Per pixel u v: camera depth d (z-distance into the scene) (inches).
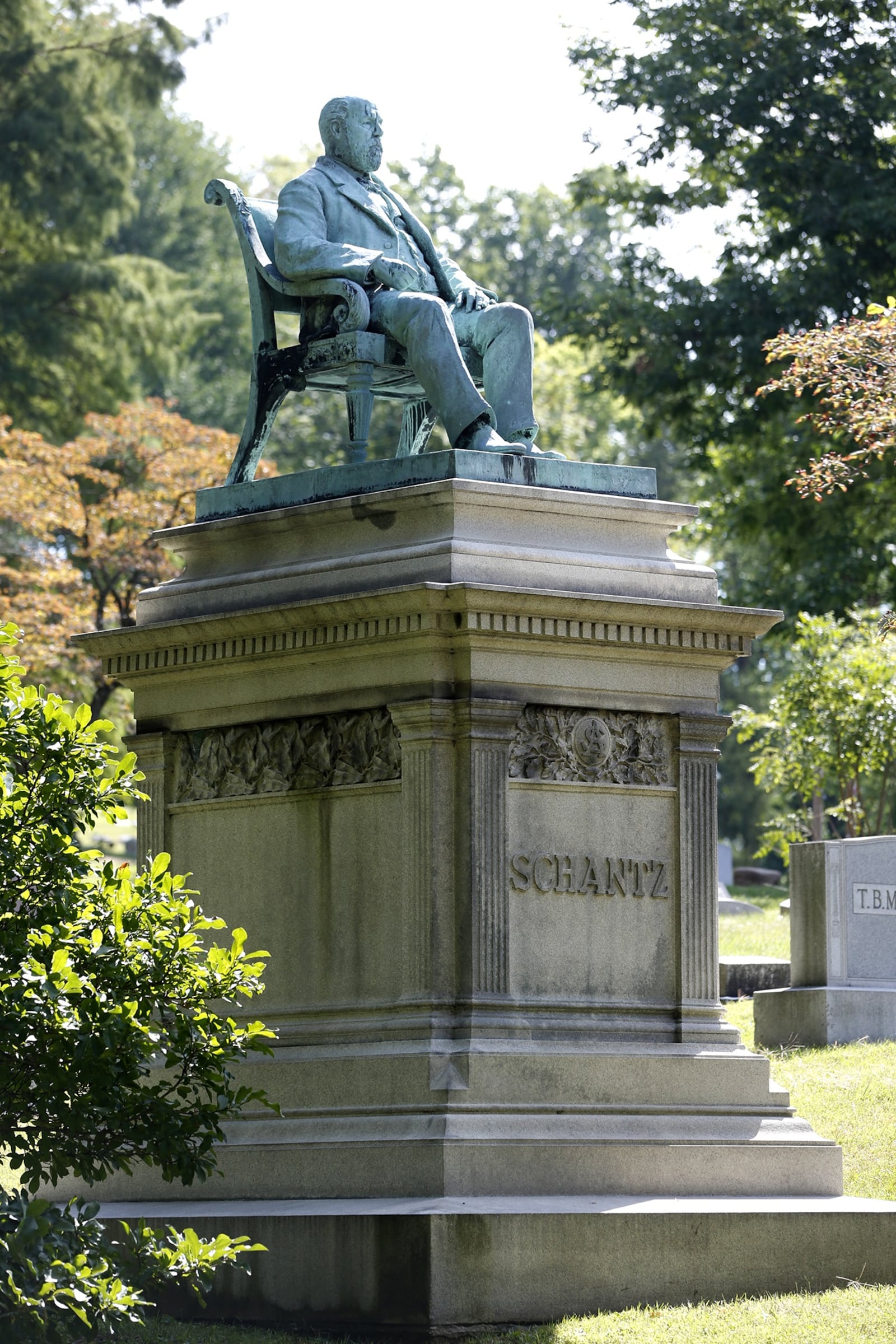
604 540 503.5
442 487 478.9
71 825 390.9
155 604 540.1
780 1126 485.4
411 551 478.9
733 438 1557.6
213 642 517.7
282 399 553.9
